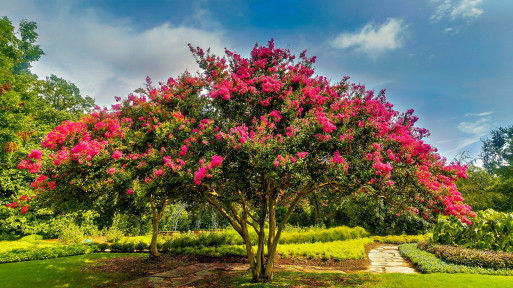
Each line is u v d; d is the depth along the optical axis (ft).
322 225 69.00
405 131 21.76
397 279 23.26
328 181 19.43
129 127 26.32
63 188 20.03
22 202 24.08
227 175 19.92
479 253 29.14
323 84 25.98
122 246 48.37
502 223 32.27
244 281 24.35
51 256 39.68
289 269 31.48
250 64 27.30
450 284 20.79
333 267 33.30
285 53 27.55
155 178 19.53
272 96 23.18
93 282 25.21
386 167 17.56
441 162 22.41
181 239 46.83
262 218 26.04
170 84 26.63
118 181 20.66
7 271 29.25
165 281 25.93
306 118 21.48
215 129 21.13
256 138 18.80
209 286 23.41
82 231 60.49
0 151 44.93
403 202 20.99
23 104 46.32
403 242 58.80
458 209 19.04
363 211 68.54
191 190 22.22
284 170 18.33
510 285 20.03
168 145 22.41
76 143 22.85
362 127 20.70
